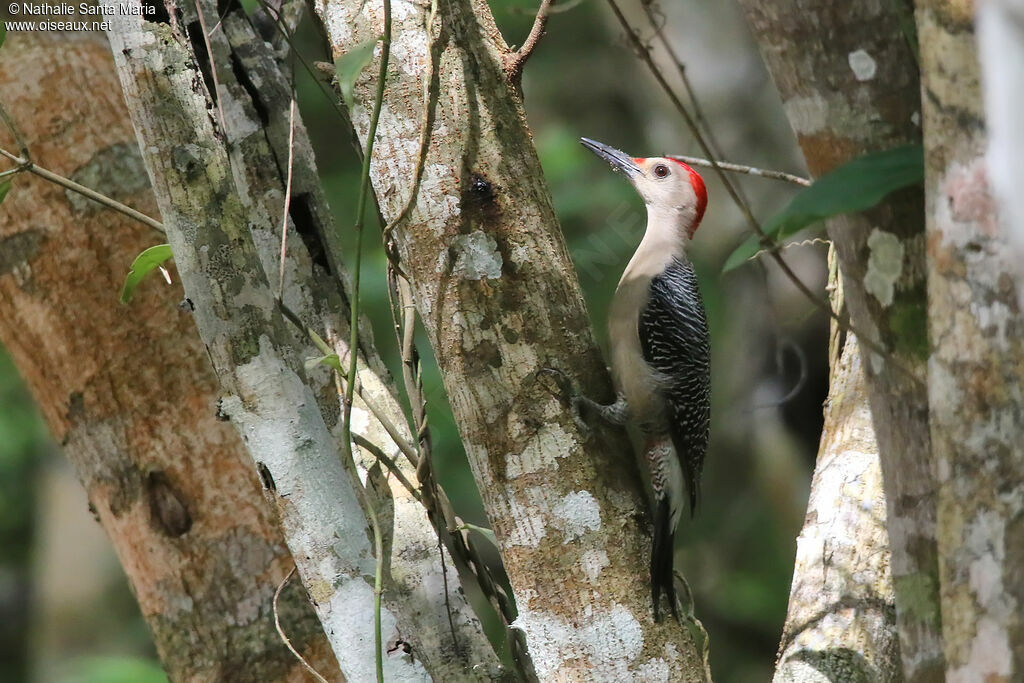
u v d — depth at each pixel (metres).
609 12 19.27
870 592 6.73
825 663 6.48
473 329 6.00
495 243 6.00
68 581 19.20
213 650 7.68
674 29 19.22
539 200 6.18
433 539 6.53
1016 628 3.63
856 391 7.57
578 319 6.22
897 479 4.67
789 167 18.59
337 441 6.71
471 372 6.02
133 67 5.71
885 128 4.35
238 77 7.18
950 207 3.66
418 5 6.11
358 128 6.11
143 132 5.70
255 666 7.65
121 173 7.93
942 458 3.76
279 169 7.13
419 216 6.00
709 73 18.98
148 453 7.82
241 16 7.30
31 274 7.89
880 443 4.72
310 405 5.69
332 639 5.63
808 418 19.22
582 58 21.89
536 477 5.99
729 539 19.73
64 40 8.03
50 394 8.04
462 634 6.39
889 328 4.50
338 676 7.68
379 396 6.91
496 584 6.64
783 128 18.69
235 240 5.67
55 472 20.53
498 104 6.12
